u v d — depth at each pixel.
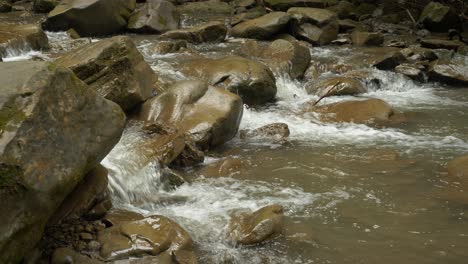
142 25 16.28
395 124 9.84
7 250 4.16
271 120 9.91
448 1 18.98
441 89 12.77
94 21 15.51
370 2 20.61
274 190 6.95
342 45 16.30
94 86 8.09
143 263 4.90
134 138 7.74
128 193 6.52
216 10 21.27
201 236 5.63
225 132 8.55
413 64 13.59
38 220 4.42
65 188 4.67
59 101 4.78
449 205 6.60
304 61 13.03
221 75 10.55
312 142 8.86
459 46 15.55
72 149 4.79
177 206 6.43
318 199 6.70
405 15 19.80
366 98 11.62
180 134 7.72
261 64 11.20
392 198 6.77
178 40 14.73
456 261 5.37
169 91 8.77
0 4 18.36
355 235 5.84
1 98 4.43
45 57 11.90
